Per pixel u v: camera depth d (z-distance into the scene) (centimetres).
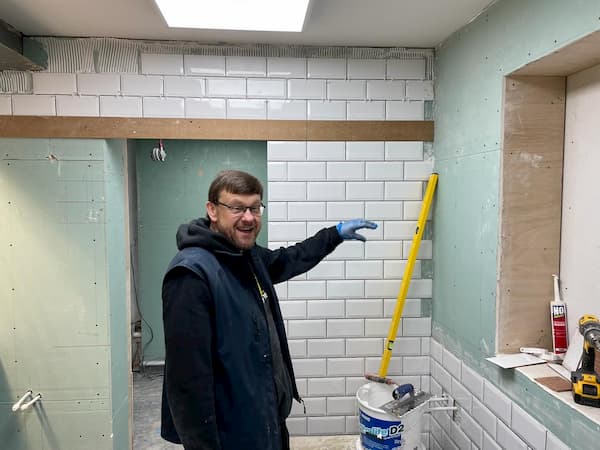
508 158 177
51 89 231
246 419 132
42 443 231
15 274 227
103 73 234
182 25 209
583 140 167
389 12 199
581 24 133
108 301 231
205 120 241
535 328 182
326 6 193
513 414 170
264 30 215
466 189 209
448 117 231
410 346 260
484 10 192
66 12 199
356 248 255
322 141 249
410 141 252
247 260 147
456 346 222
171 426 140
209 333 126
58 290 229
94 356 232
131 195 363
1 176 226
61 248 229
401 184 253
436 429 248
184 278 127
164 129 238
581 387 138
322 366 258
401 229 255
